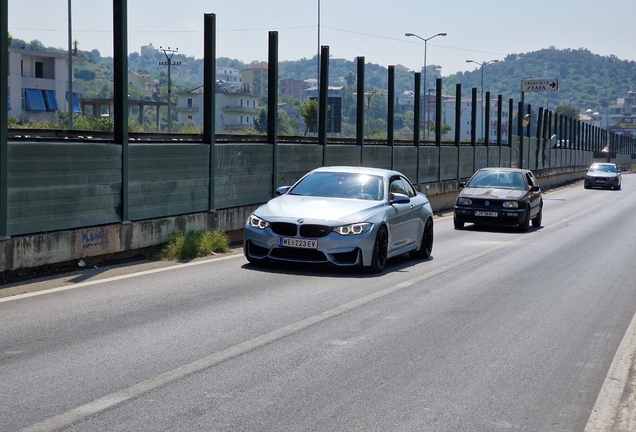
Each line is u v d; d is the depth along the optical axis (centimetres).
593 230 2116
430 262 1347
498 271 1249
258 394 549
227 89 12175
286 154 1741
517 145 4300
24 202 986
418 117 2667
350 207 1166
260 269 1152
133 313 809
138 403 518
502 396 568
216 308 853
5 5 927
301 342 709
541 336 773
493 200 2050
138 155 1217
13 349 646
